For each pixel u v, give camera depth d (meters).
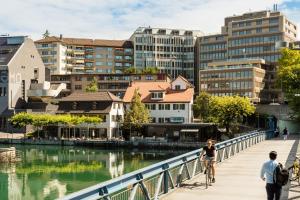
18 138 96.88
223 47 161.75
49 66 167.88
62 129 101.56
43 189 44.88
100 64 177.00
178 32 180.88
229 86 133.75
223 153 31.98
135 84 110.88
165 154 78.06
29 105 115.56
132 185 14.50
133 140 89.25
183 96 101.62
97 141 90.19
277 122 96.38
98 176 53.03
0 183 48.41
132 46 179.38
